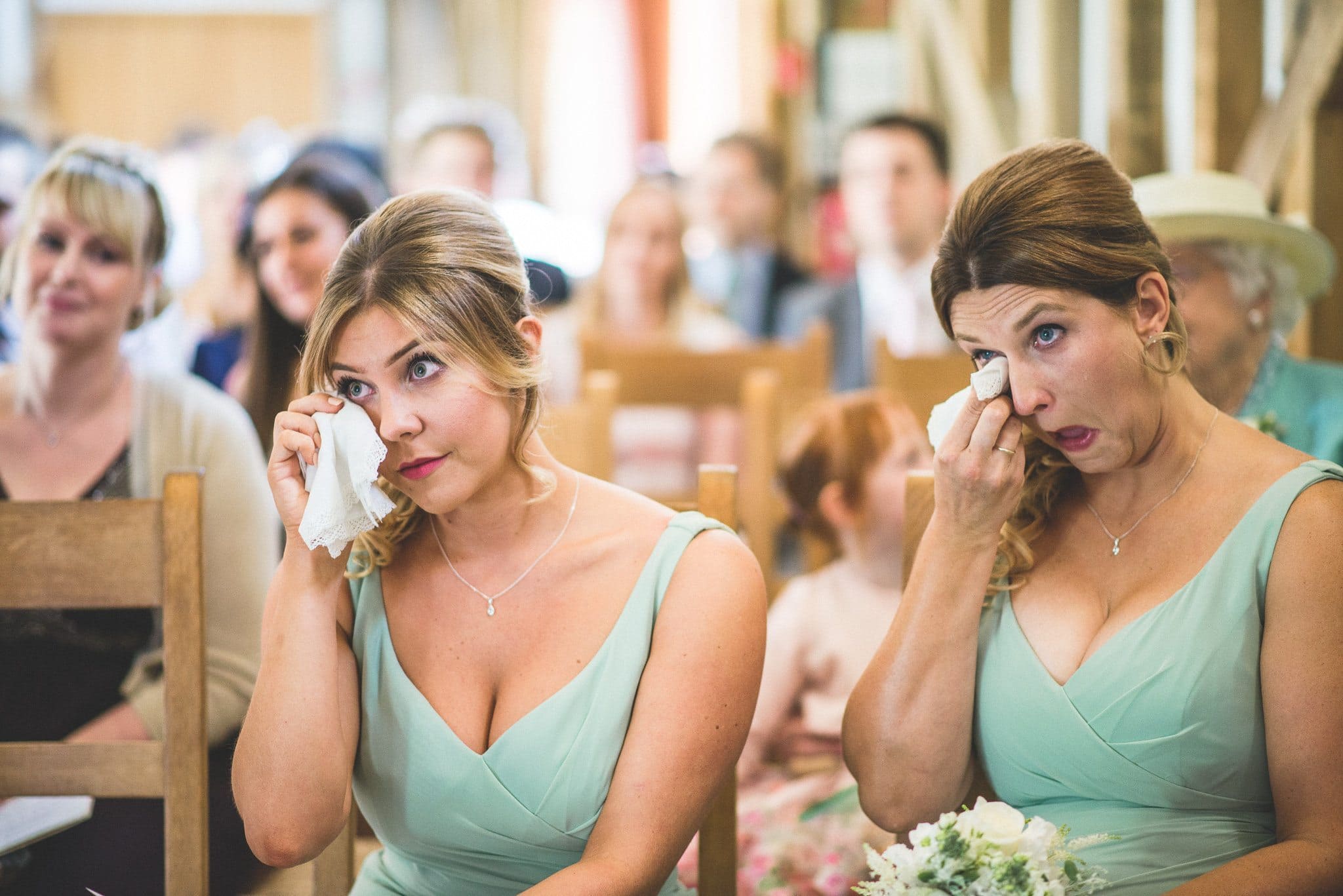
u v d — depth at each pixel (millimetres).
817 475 2369
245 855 1986
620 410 3523
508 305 1444
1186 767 1413
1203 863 1391
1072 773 1467
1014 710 1495
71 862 1925
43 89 7754
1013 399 1411
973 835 1216
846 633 2324
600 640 1483
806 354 3344
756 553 2771
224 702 2098
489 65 7246
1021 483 1460
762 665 1506
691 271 4879
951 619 1492
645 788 1410
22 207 2170
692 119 7086
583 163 7156
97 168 2152
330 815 1466
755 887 2020
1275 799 1375
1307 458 1447
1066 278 1359
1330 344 3059
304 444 1430
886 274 4402
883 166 4270
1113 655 1440
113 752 1605
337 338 1418
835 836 2064
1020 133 5062
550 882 1346
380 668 1536
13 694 2096
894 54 6516
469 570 1547
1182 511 1470
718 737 1446
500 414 1439
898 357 3250
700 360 3350
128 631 2143
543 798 1450
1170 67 4031
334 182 2830
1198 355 2242
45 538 1621
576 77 7117
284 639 1472
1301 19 3314
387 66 7621
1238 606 1396
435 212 1438
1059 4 4727
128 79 7805
